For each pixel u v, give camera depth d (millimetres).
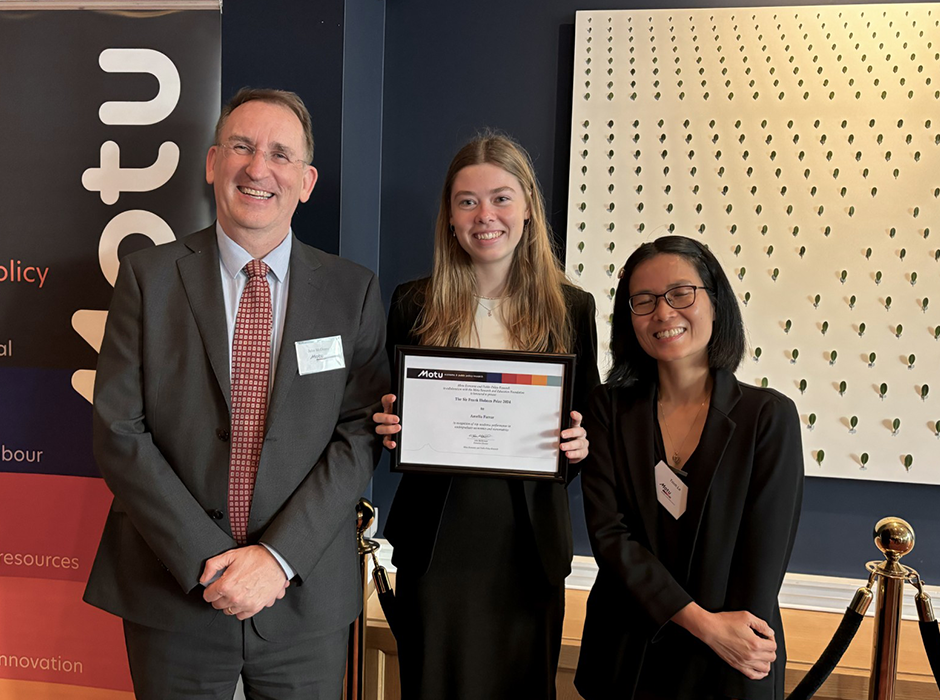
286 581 1479
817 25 2438
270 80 2182
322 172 2170
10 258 2043
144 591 1521
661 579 1481
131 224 2010
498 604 1714
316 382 1583
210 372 1535
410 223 2695
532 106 2619
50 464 2055
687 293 1524
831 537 2531
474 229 1692
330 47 2143
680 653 1504
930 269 2391
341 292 1668
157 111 1998
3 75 2021
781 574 1483
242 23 2189
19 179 2033
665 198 2523
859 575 2520
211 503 1509
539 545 1673
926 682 2055
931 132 2389
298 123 1634
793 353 2471
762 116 2473
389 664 2357
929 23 2381
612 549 1546
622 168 2537
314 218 2180
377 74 2604
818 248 2447
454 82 2648
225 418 1525
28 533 2074
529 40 2611
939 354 2387
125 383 1518
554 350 1759
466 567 1708
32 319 2041
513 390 1629
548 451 1625
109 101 2006
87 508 2047
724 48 2482
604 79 2535
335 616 1592
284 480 1537
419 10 2650
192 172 1997
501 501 1710
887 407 2424
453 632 1715
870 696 1701
